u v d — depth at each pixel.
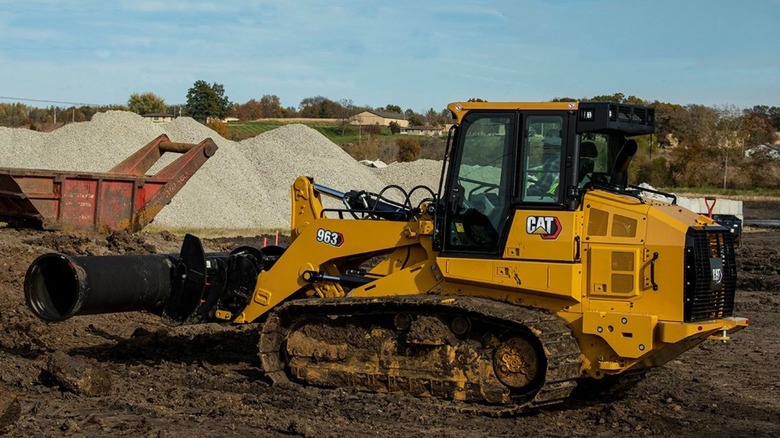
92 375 8.65
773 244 32.12
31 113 81.06
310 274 9.74
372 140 67.81
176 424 7.64
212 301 10.07
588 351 8.31
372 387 9.00
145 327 12.80
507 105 8.48
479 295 8.64
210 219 29.12
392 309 8.76
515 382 8.29
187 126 34.62
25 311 12.77
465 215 8.62
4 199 19.34
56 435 7.09
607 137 8.89
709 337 8.50
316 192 10.17
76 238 18.66
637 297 8.10
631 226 8.16
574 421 8.25
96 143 30.81
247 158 36.31
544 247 8.23
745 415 8.85
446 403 8.49
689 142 64.94
